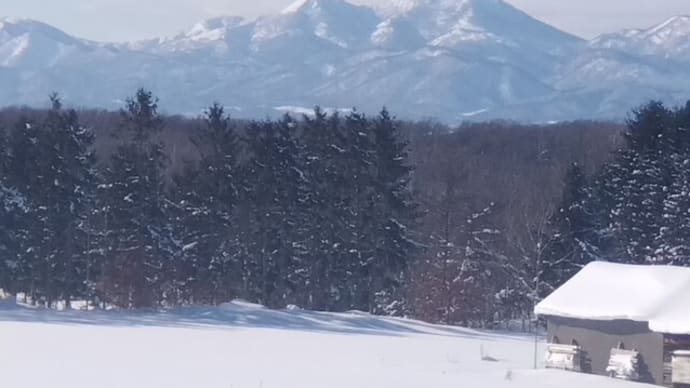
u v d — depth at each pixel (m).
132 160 91.81
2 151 93.56
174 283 92.75
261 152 98.50
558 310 58.53
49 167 91.56
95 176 93.50
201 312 87.69
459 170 132.88
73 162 92.38
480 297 97.50
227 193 96.81
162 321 81.38
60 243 91.75
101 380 46.75
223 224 96.38
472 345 74.81
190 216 94.75
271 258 98.56
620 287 58.56
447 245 98.50
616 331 56.50
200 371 51.06
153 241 91.44
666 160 99.88
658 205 98.81
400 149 100.81
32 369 49.81
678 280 57.50
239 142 100.50
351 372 52.50
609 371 55.50
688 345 54.09
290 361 57.34
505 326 99.19
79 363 52.75
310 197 99.50
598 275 60.56
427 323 94.31
